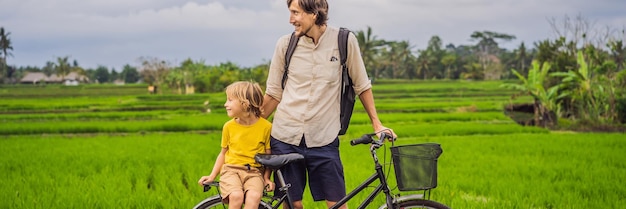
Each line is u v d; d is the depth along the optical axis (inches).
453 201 283.4
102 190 316.2
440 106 1544.0
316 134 168.2
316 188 172.6
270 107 176.7
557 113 1047.6
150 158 500.4
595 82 1057.5
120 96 2760.8
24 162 476.4
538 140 671.1
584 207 279.3
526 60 4264.3
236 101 163.5
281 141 169.6
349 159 486.9
